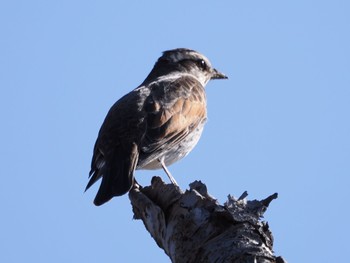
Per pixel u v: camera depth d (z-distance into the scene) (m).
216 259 7.09
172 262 7.98
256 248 7.00
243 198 8.08
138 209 9.24
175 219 8.09
